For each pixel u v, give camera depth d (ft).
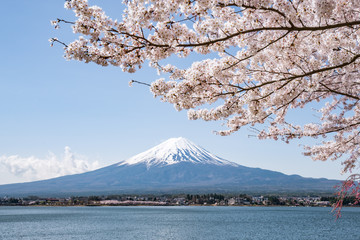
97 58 19.85
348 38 19.47
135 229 344.28
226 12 19.24
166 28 19.62
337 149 35.78
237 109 22.70
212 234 296.10
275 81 20.93
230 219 501.15
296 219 503.20
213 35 20.03
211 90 22.90
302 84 20.97
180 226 378.73
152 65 22.95
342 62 18.92
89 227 367.25
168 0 18.30
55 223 421.59
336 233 300.81
